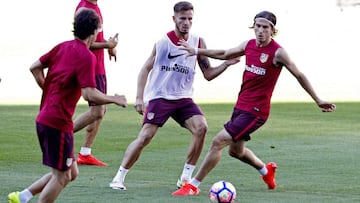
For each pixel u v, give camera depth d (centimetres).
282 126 3650
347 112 4197
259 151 2961
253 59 2153
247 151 2220
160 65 2280
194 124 2252
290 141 3206
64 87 1709
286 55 2116
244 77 2180
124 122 3725
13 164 2641
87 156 2695
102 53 2728
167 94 2275
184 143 3150
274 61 2127
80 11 1741
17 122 3675
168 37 2280
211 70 2311
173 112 2280
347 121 3838
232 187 1978
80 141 3206
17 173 2467
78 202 2012
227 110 4256
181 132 3441
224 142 2159
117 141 3198
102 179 2398
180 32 2273
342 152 2941
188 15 2264
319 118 3947
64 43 1748
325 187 2270
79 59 1694
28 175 2431
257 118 2155
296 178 2422
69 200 2036
